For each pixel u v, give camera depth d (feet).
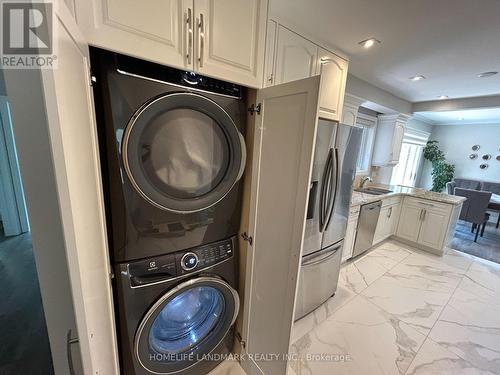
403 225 12.12
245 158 4.05
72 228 1.43
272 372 4.19
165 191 3.24
